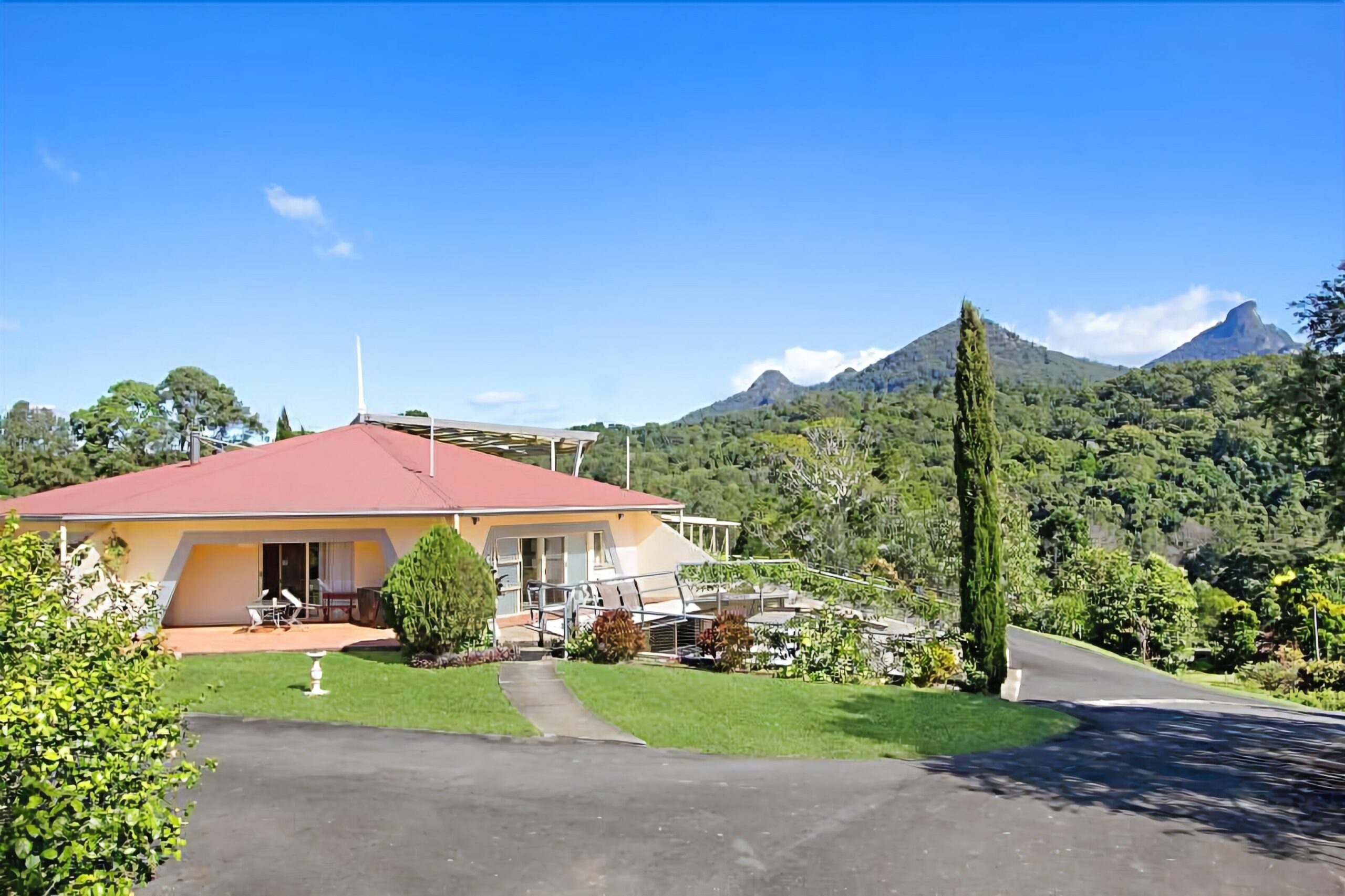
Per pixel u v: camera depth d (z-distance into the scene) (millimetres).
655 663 17625
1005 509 37344
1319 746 13508
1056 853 7020
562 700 13414
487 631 17203
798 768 10094
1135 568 37969
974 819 7957
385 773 9156
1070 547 45719
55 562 6379
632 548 25609
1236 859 6957
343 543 21234
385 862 6547
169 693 13016
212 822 7391
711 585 23250
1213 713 18062
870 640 17922
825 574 26281
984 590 18031
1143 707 18672
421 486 20938
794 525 39344
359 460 22672
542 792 8539
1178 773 10508
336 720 11836
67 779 4289
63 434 55875
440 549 16000
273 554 21141
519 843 7012
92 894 4172
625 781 9086
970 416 18344
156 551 18375
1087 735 13570
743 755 10828
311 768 9242
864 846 7098
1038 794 9070
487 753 10266
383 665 15820
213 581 20594
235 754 9828
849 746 11609
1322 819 8312
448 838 7102
